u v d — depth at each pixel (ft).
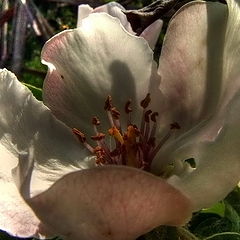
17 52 0.53
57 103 0.35
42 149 0.33
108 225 0.28
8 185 0.31
